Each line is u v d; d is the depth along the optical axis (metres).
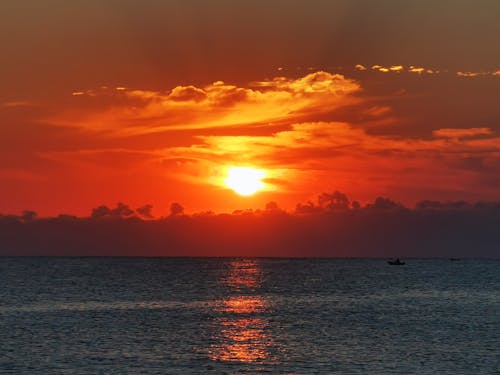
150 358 108.75
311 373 98.31
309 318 165.00
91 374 97.50
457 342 124.44
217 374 97.62
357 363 105.06
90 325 148.88
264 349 117.00
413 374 97.75
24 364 104.06
